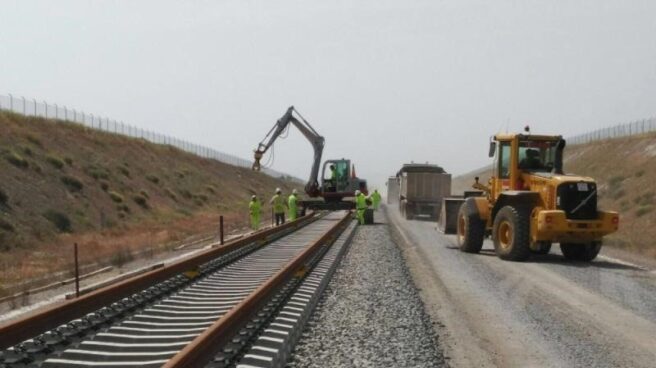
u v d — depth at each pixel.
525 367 6.43
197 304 9.07
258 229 26.89
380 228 26.12
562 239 15.00
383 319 8.27
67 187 28.02
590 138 78.50
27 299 10.91
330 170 38.06
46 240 21.09
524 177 16.25
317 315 8.53
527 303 9.77
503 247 15.85
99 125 49.00
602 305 9.68
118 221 28.09
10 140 29.33
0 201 21.78
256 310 7.43
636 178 42.03
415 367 6.19
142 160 44.75
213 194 49.75
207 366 5.42
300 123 38.12
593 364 6.57
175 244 21.08
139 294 9.24
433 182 33.28
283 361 6.22
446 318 8.66
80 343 6.55
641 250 18.67
